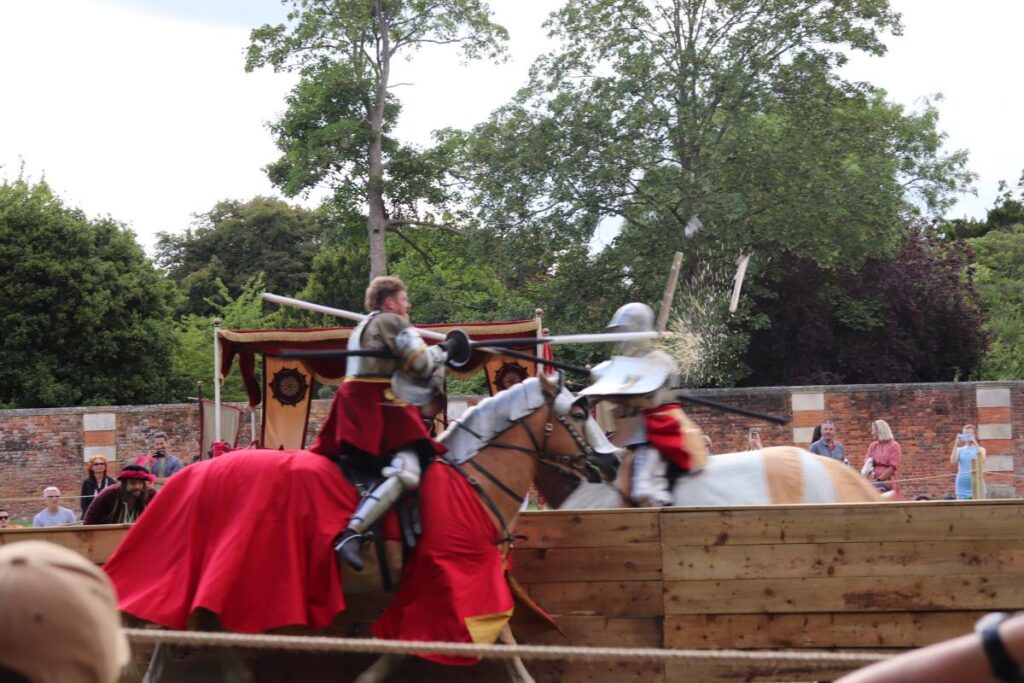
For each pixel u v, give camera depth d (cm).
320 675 669
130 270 3469
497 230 2780
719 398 2284
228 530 592
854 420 2278
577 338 708
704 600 683
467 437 651
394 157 3416
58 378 3338
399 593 609
